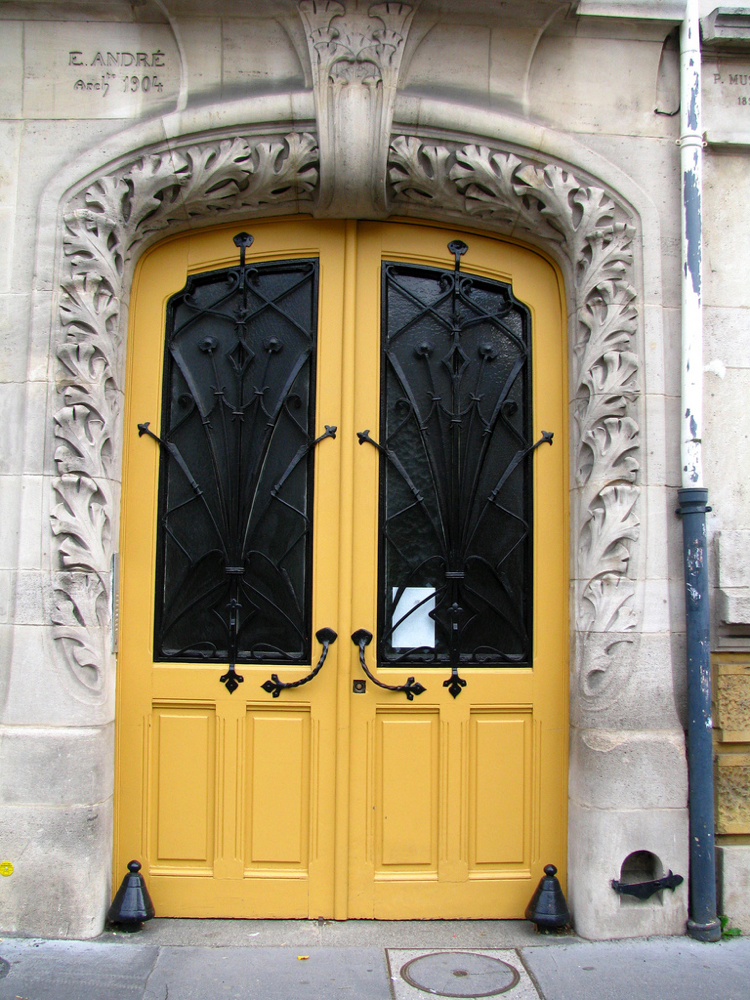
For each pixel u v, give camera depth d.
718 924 3.23
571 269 3.57
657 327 3.43
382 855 3.43
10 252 3.35
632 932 3.23
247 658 3.46
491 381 3.64
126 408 3.52
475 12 3.38
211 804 3.41
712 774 3.31
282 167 3.38
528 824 3.49
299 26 3.37
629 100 3.51
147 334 3.56
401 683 3.47
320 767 3.43
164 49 3.44
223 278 3.62
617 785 3.27
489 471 3.61
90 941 3.12
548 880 3.32
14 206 3.37
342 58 3.32
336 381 3.55
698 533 3.32
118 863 3.38
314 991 2.81
